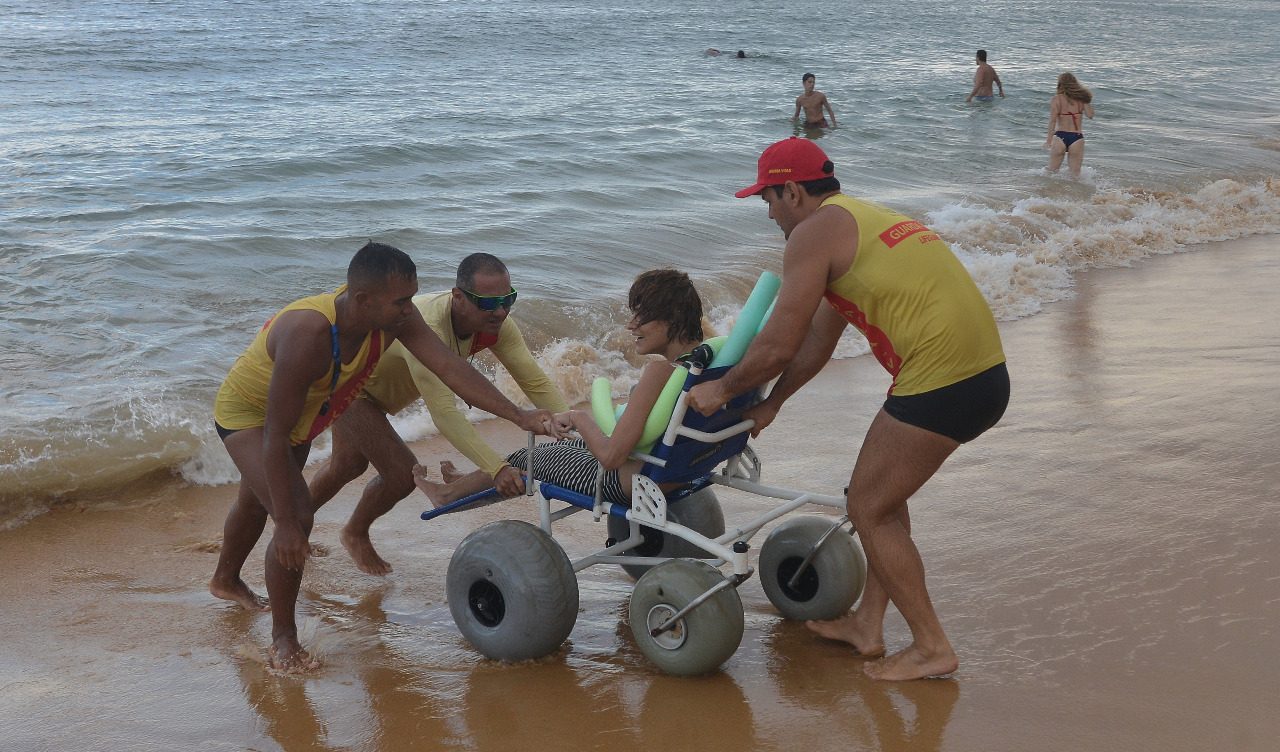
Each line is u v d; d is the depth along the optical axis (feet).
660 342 12.17
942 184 45.60
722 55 107.55
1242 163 51.83
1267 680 11.44
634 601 12.12
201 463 18.69
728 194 41.81
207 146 49.73
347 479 15.29
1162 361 24.52
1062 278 33.27
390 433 14.69
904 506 12.37
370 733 10.96
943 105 73.87
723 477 13.80
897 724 10.93
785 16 168.14
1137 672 11.71
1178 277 33.65
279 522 11.98
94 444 18.49
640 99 72.38
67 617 13.67
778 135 57.72
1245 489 16.85
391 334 12.53
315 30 121.80
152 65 87.86
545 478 13.26
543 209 37.65
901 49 120.26
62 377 21.26
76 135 53.26
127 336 23.89
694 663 11.78
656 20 152.25
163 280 28.04
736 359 11.85
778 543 13.57
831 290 11.48
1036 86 85.05
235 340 24.04
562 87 78.95
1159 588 13.66
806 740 10.70
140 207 36.68
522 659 12.42
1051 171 48.34
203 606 14.14
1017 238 36.88
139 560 15.53
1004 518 16.12
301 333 11.56
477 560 12.34
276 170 43.93
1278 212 43.37
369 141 51.34
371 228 34.04
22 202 37.35
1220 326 27.61
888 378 24.47
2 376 21.12
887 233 11.18
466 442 13.58
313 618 13.82
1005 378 11.39
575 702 11.57
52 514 17.02
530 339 24.80
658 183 43.21
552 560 12.20
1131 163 50.85
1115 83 88.58
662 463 12.06
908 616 11.90
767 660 12.57
